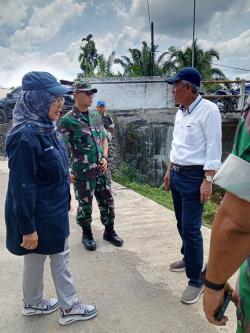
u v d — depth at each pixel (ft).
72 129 11.93
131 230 14.94
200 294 9.36
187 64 85.92
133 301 9.47
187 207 9.17
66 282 8.29
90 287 10.23
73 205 18.84
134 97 41.42
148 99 41.50
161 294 9.81
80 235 14.39
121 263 11.78
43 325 8.47
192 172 9.05
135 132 33.47
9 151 6.98
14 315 8.89
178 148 9.36
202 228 15.08
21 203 6.89
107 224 13.37
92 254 12.51
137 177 32.01
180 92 9.01
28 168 6.88
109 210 13.21
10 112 42.98
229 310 8.87
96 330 8.27
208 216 18.80
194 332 8.16
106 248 13.04
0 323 8.57
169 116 33.71
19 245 7.45
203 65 86.22
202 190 8.89
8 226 7.55
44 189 7.36
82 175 12.28
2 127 38.22
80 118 12.01
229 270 3.71
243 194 3.39
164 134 33.76
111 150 29.53
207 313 4.02
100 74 72.95
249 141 3.43
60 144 7.75
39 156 7.09
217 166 8.80
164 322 8.54
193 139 9.01
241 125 3.63
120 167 31.07
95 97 40.88
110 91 41.19
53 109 7.19
